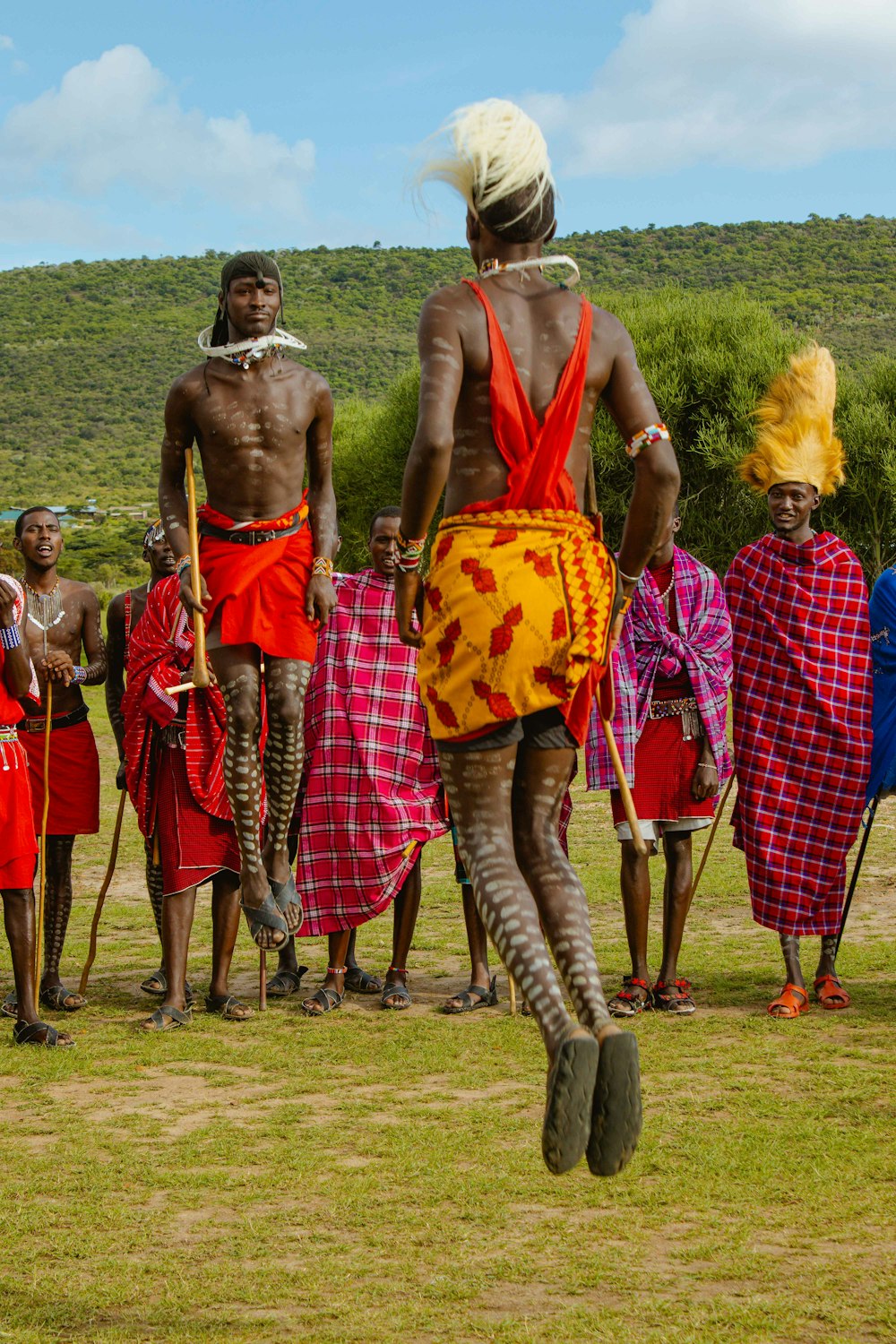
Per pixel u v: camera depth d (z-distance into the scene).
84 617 8.21
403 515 3.35
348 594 8.10
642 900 7.36
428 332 3.36
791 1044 6.58
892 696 7.58
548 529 3.30
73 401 188.50
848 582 7.71
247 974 8.63
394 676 7.89
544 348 3.39
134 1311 3.85
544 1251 4.23
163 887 7.45
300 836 7.80
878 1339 3.60
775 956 8.64
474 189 3.47
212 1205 4.67
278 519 5.36
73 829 7.89
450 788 3.39
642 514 3.47
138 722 7.60
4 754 6.92
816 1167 4.89
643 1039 6.72
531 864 3.37
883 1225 4.38
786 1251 4.20
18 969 6.98
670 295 32.81
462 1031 7.04
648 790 7.35
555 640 3.26
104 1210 4.63
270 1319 3.78
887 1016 7.07
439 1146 5.21
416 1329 3.70
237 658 5.12
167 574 7.91
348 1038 6.93
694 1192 4.69
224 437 5.35
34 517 8.01
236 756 4.91
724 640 7.56
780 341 30.00
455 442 3.39
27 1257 4.25
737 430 28.83
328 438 5.66
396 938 7.71
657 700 7.45
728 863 11.90
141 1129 5.50
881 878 10.95
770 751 7.56
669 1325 3.68
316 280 174.75
